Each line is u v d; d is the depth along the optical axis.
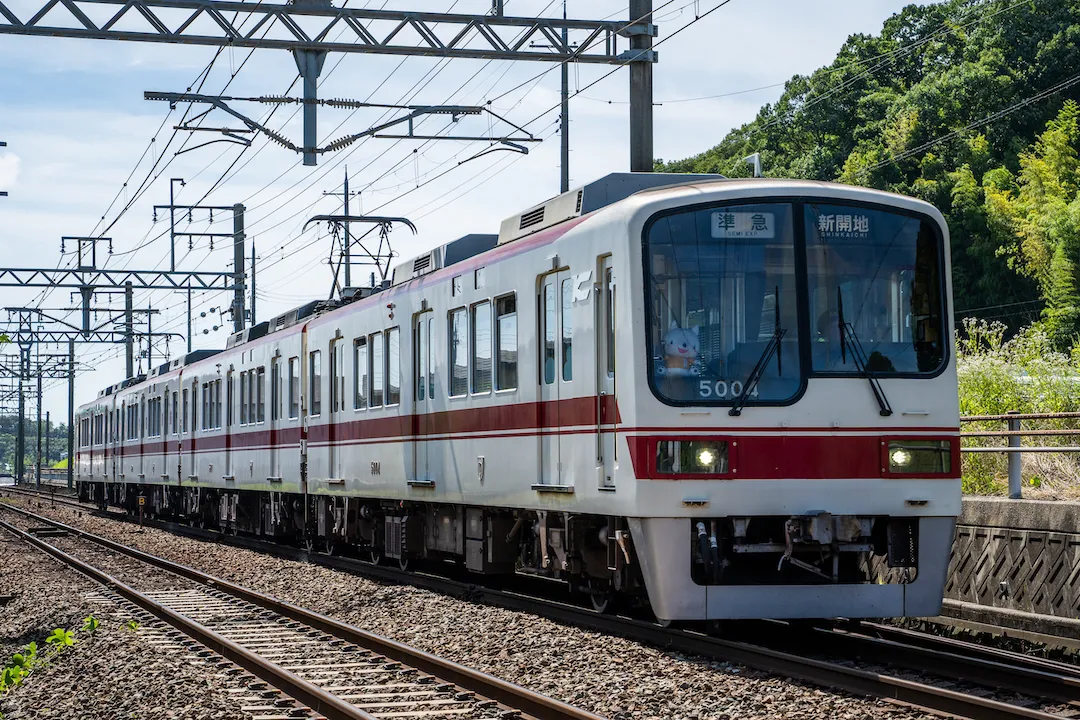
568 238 11.63
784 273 10.51
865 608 10.47
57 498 56.62
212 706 8.77
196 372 28.66
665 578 10.20
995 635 11.56
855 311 10.59
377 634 11.83
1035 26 68.19
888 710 7.90
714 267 10.42
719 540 10.33
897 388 10.53
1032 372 18.92
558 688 9.00
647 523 10.21
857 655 10.08
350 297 19.98
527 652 10.51
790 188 10.62
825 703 8.12
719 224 10.48
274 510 23.06
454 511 15.17
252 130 18.00
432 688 9.12
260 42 16.17
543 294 12.30
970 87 66.50
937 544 10.62
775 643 10.93
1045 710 7.95
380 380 17.02
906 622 12.66
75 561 20.55
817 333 10.48
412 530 16.61
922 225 10.84
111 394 41.03
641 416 10.20
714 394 10.27
